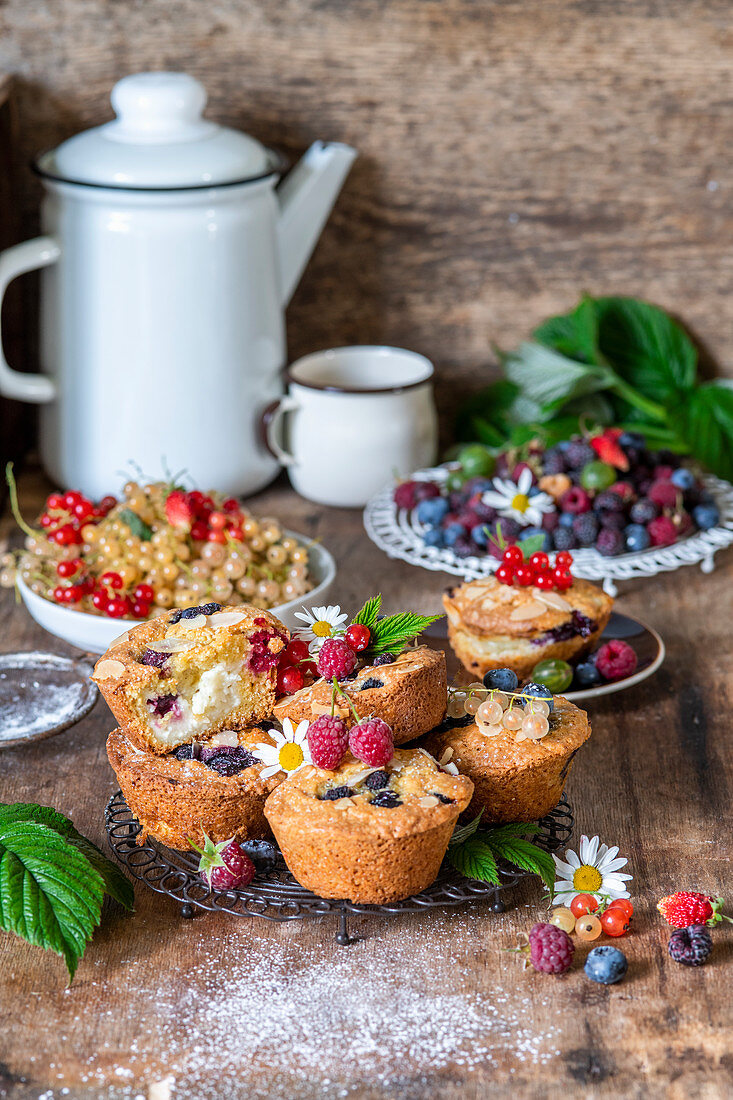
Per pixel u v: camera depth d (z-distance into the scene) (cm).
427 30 141
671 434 143
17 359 146
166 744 109
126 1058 102
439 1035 103
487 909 108
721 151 144
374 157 144
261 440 139
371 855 104
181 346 134
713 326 148
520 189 145
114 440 136
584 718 111
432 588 131
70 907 105
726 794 115
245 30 141
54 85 142
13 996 105
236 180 133
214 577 122
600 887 109
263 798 107
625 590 132
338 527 138
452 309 148
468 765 108
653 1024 104
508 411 146
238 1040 103
